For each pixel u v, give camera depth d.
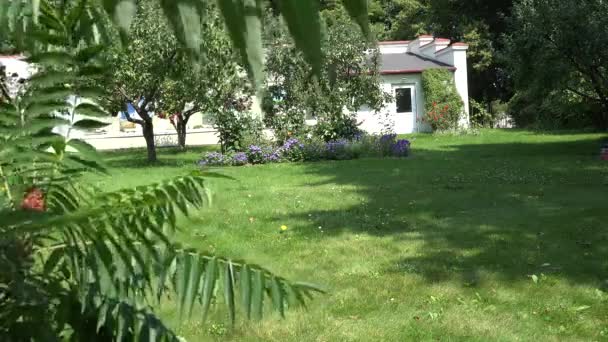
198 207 1.80
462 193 10.19
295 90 16.33
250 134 17.64
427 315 4.70
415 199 9.73
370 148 17.41
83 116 1.69
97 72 1.56
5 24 1.05
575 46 15.28
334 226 7.88
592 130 24.38
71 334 1.82
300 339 4.25
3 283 1.61
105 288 1.82
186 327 4.21
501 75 35.41
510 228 7.49
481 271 5.78
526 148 18.55
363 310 4.82
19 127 1.62
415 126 29.19
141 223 1.73
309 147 17.12
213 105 16.83
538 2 15.42
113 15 0.69
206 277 1.88
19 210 1.56
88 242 1.77
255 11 0.64
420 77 29.03
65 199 1.81
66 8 1.43
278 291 1.93
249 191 10.85
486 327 4.46
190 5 0.66
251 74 0.64
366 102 18.95
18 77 1.76
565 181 11.20
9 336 1.59
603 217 7.87
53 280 1.76
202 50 0.68
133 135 26.31
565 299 5.00
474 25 36.69
